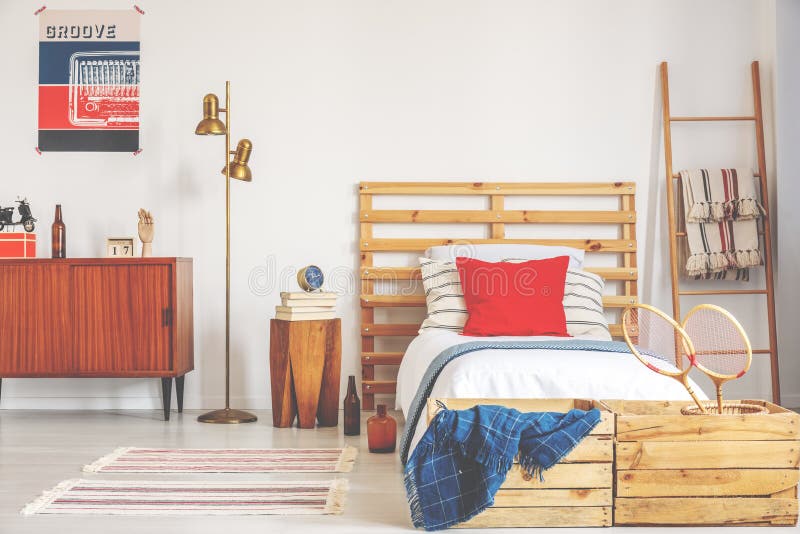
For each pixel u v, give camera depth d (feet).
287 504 8.53
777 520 7.86
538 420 7.86
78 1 14.99
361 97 15.08
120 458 10.66
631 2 15.14
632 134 15.15
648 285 15.16
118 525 7.82
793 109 14.88
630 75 15.15
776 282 14.96
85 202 14.97
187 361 14.30
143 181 14.98
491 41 15.12
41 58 14.98
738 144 15.15
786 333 14.93
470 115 15.11
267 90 15.01
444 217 14.92
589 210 15.12
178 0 14.98
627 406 8.70
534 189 14.99
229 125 14.99
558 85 15.14
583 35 15.14
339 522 7.94
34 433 12.50
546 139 15.14
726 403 8.68
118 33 15.01
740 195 14.64
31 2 14.98
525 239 15.03
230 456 10.82
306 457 10.77
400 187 14.92
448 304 13.32
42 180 14.98
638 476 7.84
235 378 14.93
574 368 9.14
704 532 7.70
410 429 9.78
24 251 13.99
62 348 13.56
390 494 8.99
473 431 7.72
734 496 7.87
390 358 14.78
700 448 7.86
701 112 15.14
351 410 12.40
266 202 15.02
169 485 9.28
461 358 9.55
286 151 15.03
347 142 15.07
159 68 14.98
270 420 13.74
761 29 15.15
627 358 9.53
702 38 15.12
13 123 14.98
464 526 7.77
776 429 7.88
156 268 13.51
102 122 15.01
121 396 14.96
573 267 14.20
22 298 13.56
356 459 10.75
